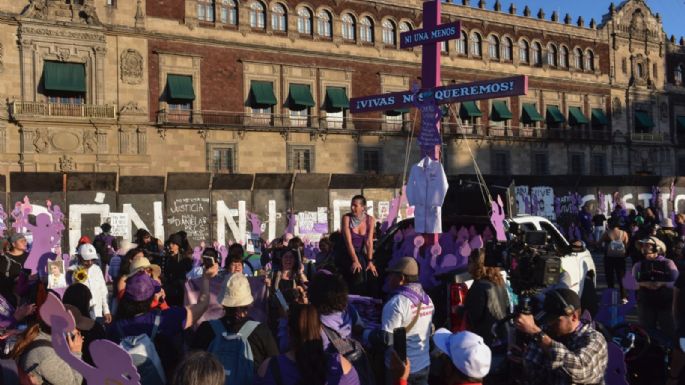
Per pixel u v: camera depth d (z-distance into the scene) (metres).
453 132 49.22
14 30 34.16
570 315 4.81
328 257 10.40
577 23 58.16
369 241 9.47
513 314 5.16
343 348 5.38
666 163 62.78
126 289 6.17
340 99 44.38
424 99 10.63
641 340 7.11
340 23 45.22
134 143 37.12
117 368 4.49
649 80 61.81
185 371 3.98
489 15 52.06
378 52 46.75
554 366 4.61
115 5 36.78
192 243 25.80
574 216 34.62
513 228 7.30
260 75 41.84
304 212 28.53
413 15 48.59
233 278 5.59
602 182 35.72
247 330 5.42
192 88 38.91
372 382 5.41
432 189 9.61
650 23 62.56
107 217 24.00
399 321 5.96
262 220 27.52
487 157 51.38
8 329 7.47
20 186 22.53
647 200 37.19
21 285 9.73
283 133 42.19
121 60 36.84
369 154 45.97
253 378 5.21
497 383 6.21
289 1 42.97
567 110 56.38
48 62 35.09
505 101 52.75
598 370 4.66
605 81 59.09
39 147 34.31
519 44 54.03
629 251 16.66
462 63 50.62
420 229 9.77
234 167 40.56
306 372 4.64
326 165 44.00
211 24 40.09
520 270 6.76
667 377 6.87
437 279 9.39
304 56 43.44
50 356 5.11
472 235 11.01
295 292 7.98
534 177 33.31
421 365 6.00
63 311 4.73
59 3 35.19
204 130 39.34
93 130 35.84
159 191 25.20
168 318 6.14
